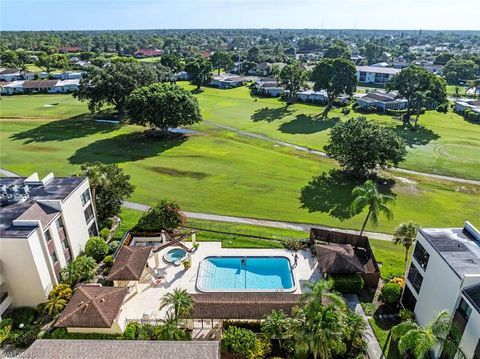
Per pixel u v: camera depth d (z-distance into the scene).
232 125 114.12
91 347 30.17
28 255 37.12
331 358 31.97
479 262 32.78
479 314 28.28
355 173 76.12
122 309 39.81
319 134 104.69
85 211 49.50
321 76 128.00
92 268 43.62
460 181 75.44
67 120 116.44
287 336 32.47
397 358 34.19
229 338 33.78
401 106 135.12
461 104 132.12
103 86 113.62
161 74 137.88
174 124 97.50
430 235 37.72
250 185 71.62
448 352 28.77
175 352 29.69
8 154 86.12
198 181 73.12
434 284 34.91
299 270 46.53
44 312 38.62
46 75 188.38
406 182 74.25
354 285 42.22
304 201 65.44
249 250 50.62
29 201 43.62
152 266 47.12
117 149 90.50
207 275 45.62
